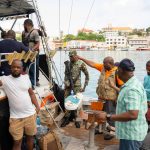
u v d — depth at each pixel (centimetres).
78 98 725
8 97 469
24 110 471
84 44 9669
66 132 689
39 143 517
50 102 705
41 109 632
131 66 385
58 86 766
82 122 738
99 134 689
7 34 576
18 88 464
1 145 493
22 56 543
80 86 759
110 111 635
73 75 754
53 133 539
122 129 397
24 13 858
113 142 644
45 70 779
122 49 13475
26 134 487
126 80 391
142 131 394
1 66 557
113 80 634
